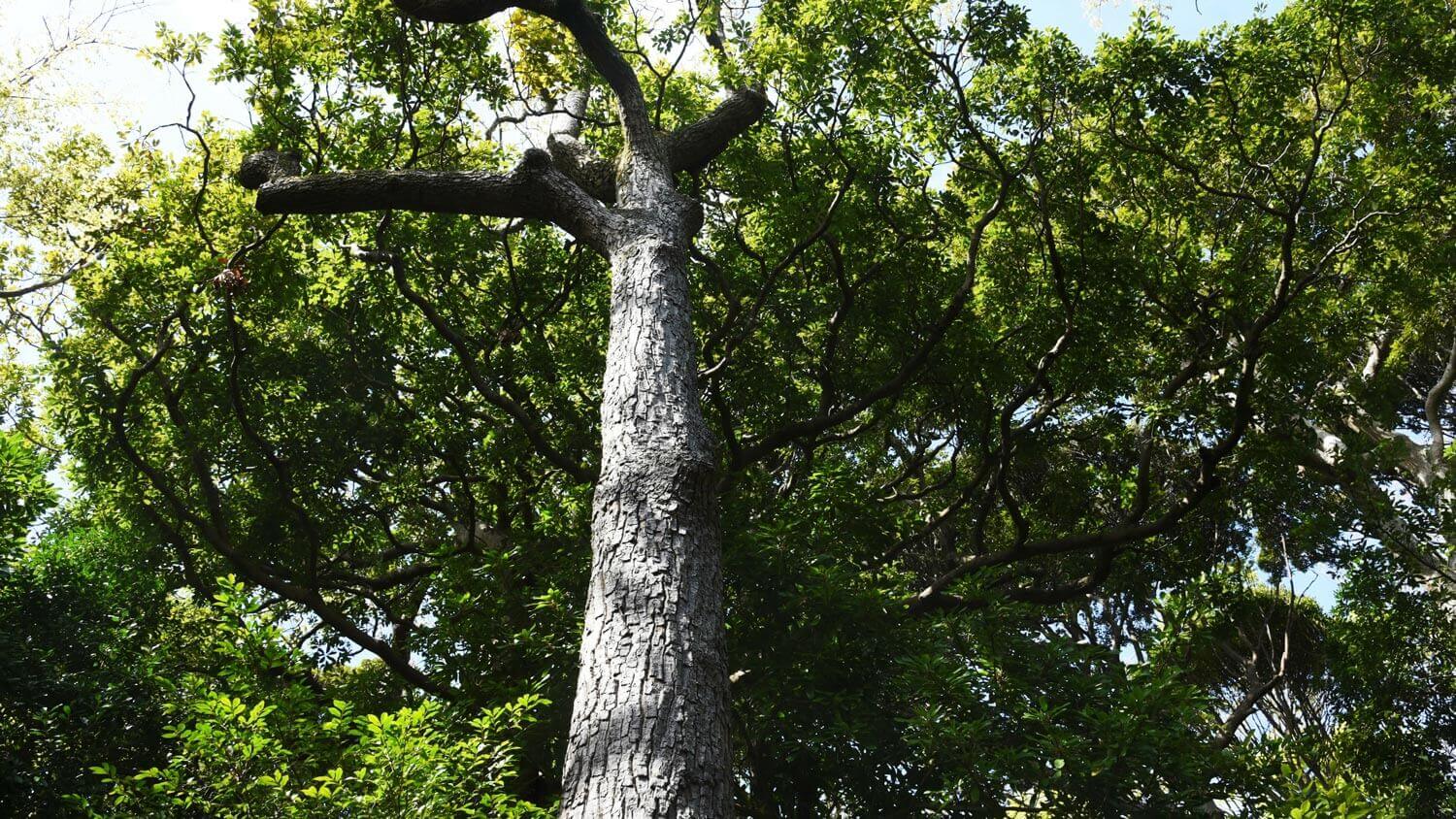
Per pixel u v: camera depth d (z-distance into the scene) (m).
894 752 7.71
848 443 14.94
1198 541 12.92
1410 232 11.69
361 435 11.37
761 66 9.45
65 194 12.29
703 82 11.17
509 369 11.63
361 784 5.59
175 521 11.15
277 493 11.22
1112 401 12.80
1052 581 14.59
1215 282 12.22
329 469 11.41
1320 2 10.85
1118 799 7.20
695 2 9.67
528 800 8.19
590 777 3.81
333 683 11.59
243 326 10.75
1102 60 10.73
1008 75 11.13
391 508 12.42
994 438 12.94
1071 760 6.99
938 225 11.56
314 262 10.67
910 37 10.09
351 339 11.59
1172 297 12.14
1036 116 11.14
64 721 7.41
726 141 8.20
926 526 11.84
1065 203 11.59
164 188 10.34
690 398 5.33
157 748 7.70
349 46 9.66
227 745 5.54
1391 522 12.31
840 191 9.90
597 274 12.23
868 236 11.35
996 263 12.66
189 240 10.15
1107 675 8.19
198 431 11.10
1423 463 15.56
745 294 11.58
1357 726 12.78
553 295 12.18
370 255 9.46
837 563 8.48
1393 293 12.90
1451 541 12.08
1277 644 16.50
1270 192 12.02
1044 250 12.23
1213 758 7.55
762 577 8.56
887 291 11.53
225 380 10.85
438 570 11.35
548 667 8.28
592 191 7.35
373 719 5.47
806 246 10.02
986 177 11.43
